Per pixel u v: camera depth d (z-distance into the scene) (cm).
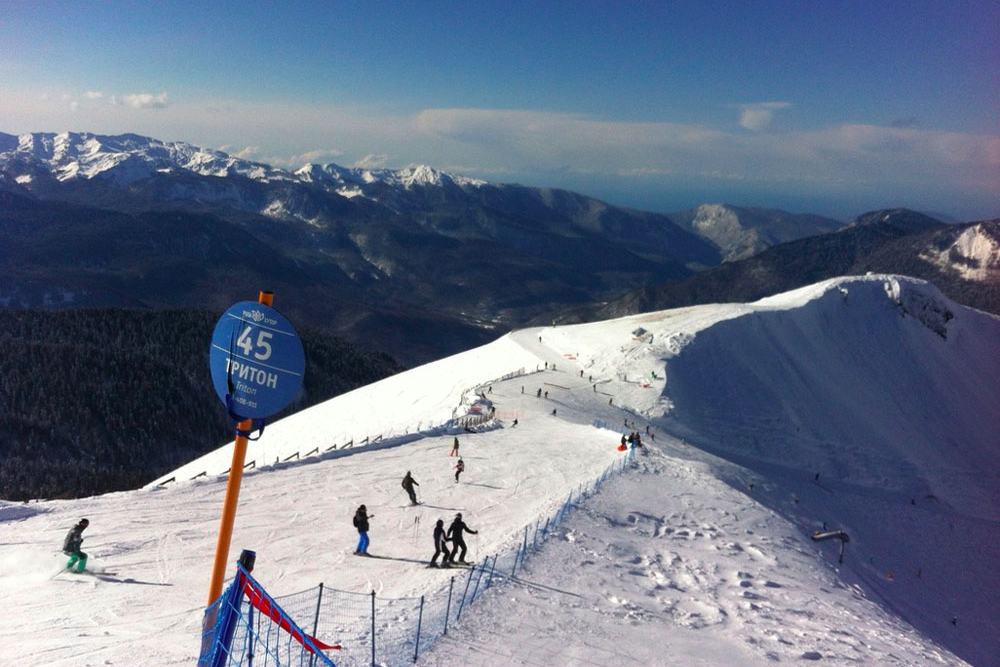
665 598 2047
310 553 2212
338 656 1244
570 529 2570
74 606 1614
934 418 11075
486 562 2039
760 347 10800
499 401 7225
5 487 9688
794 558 2925
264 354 704
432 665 1289
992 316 14300
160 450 12425
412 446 4459
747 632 1862
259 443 8431
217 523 2506
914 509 7750
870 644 1989
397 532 2523
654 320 11588
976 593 5688
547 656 1435
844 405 10312
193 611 1609
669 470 4172
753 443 8606
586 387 8812
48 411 11956
